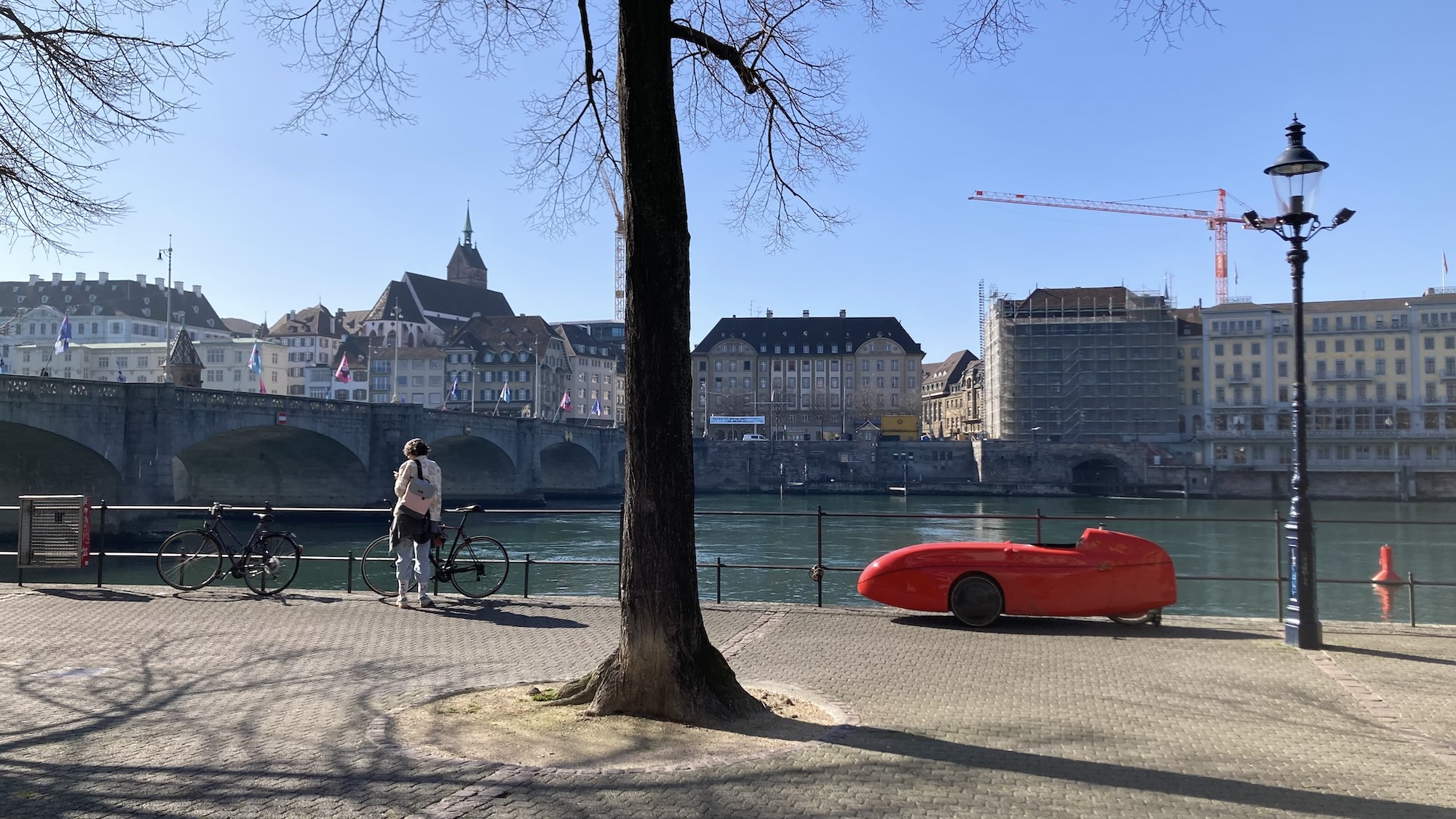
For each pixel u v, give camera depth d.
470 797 5.82
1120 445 118.00
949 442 128.62
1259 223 12.09
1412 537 65.81
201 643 10.79
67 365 114.12
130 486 47.03
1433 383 119.88
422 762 6.49
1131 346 120.12
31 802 5.78
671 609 7.65
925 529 72.75
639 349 7.70
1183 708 8.34
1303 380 11.70
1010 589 12.24
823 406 167.88
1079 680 9.37
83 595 14.23
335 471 68.56
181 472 73.12
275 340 136.50
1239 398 126.62
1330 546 58.72
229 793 5.93
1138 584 12.25
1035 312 125.56
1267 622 12.88
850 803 5.82
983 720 7.82
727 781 6.17
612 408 178.50
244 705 8.05
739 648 10.85
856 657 10.41
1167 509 98.75
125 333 137.25
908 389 166.75
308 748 6.84
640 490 7.71
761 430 165.00
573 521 74.50
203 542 14.78
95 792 5.94
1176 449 122.69
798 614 13.22
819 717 7.81
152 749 6.83
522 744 6.92
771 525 76.75
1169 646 11.15
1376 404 121.06
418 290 166.00
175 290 151.62
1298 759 6.84
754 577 40.34
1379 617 32.31
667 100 7.69
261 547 14.61
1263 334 125.75
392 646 10.66
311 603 13.65
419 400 148.00
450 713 7.77
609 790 5.98
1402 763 6.79
